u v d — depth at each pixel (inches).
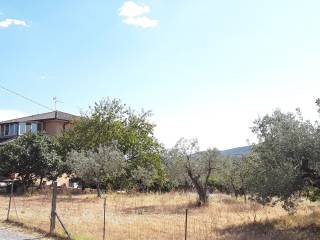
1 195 1505.9
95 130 1946.4
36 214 893.8
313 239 687.7
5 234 651.5
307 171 717.3
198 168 1240.2
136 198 1419.8
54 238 622.5
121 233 690.2
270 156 751.7
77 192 1691.7
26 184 1637.6
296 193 785.6
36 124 2335.1
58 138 1932.8
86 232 670.5
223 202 1278.3
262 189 748.6
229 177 1413.6
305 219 833.5
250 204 1184.8
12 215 854.5
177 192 1654.8
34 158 1599.4
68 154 1740.9
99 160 1529.3
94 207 1131.9
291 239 689.0
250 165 862.5
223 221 876.6
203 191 1224.2
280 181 716.7
